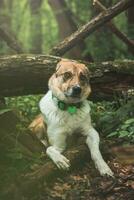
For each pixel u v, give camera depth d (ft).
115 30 34.04
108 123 23.85
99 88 23.95
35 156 20.97
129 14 44.50
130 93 24.12
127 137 22.75
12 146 21.12
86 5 54.85
